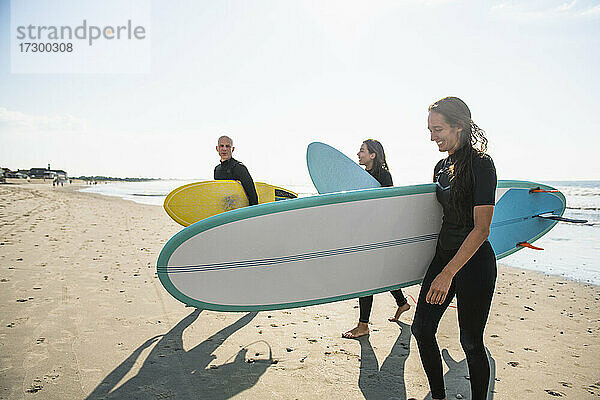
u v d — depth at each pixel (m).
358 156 3.00
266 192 4.64
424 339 1.81
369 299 2.87
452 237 1.84
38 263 4.98
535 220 3.21
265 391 2.12
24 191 28.41
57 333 2.85
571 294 4.18
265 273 2.32
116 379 2.22
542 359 2.58
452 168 1.81
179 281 2.25
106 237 7.41
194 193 3.60
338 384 2.21
